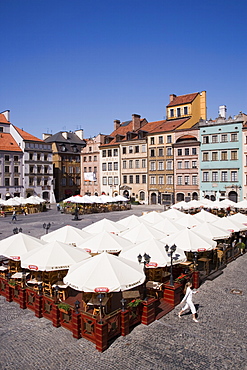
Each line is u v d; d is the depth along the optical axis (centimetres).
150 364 958
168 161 6072
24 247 1593
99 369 938
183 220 2473
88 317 1093
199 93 6312
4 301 1496
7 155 6575
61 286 1366
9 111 7181
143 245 1518
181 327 1190
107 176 7244
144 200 6538
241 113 5078
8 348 1062
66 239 1875
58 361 982
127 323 1142
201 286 1644
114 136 7481
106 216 4659
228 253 2130
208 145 5469
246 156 5038
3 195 6494
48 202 7162
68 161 7900
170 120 6450
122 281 1110
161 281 1488
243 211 4100
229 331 1152
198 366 943
